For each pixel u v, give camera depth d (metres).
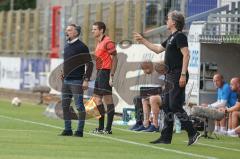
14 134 32.66
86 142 30.66
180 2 50.91
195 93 41.03
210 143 32.94
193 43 41.53
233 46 41.56
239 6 45.81
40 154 25.95
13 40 74.19
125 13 55.59
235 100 37.84
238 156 28.31
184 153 28.20
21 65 65.94
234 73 41.69
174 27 30.11
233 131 36.53
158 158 26.14
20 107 53.88
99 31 35.00
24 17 72.62
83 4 62.16
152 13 53.19
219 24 41.22
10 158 24.41
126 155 26.73
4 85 69.06
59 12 65.12
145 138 33.59
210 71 41.25
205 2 49.53
